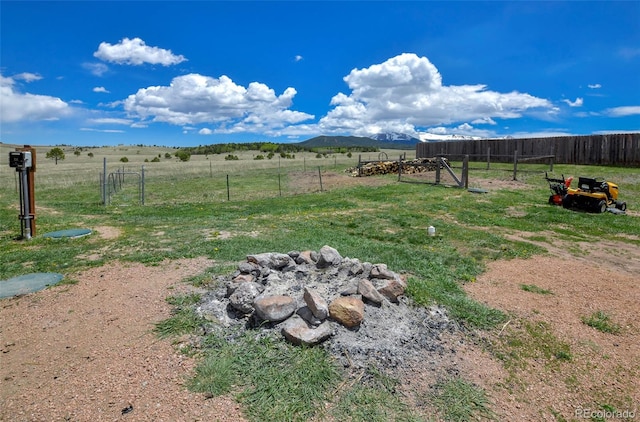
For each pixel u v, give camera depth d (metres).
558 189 10.96
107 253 5.95
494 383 2.78
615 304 4.26
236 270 4.55
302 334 3.02
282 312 3.25
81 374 2.69
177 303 3.76
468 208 10.64
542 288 4.74
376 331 3.22
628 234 7.86
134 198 15.44
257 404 2.40
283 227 8.13
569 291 4.64
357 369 2.77
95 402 2.40
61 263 5.38
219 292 3.91
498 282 4.95
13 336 3.25
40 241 6.95
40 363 2.84
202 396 2.46
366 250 6.03
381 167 20.45
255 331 3.17
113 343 3.08
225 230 7.80
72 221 9.34
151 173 28.62
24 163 7.13
